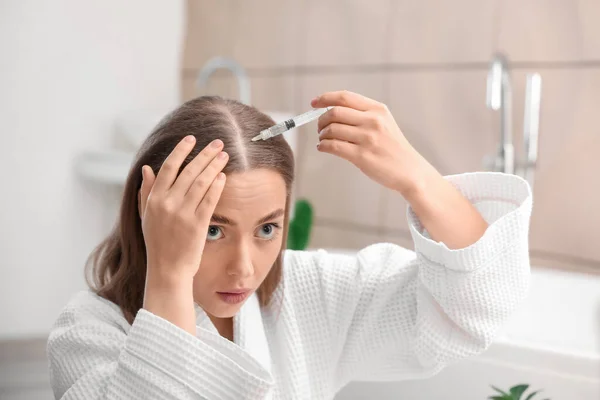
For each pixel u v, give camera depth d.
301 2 2.46
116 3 2.55
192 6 2.77
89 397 0.79
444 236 0.91
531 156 1.91
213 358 0.76
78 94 2.47
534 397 1.46
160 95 2.74
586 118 1.88
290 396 1.04
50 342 0.90
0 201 2.36
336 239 2.43
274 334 1.07
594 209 1.89
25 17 2.33
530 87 1.89
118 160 2.34
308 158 2.48
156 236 0.77
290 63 2.51
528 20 1.96
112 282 0.98
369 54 2.30
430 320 0.97
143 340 0.76
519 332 1.90
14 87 2.34
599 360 1.40
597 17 1.84
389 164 0.87
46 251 2.45
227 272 0.83
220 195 0.80
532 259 2.02
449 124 2.13
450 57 2.12
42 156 2.41
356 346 1.07
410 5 2.19
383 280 1.06
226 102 0.93
